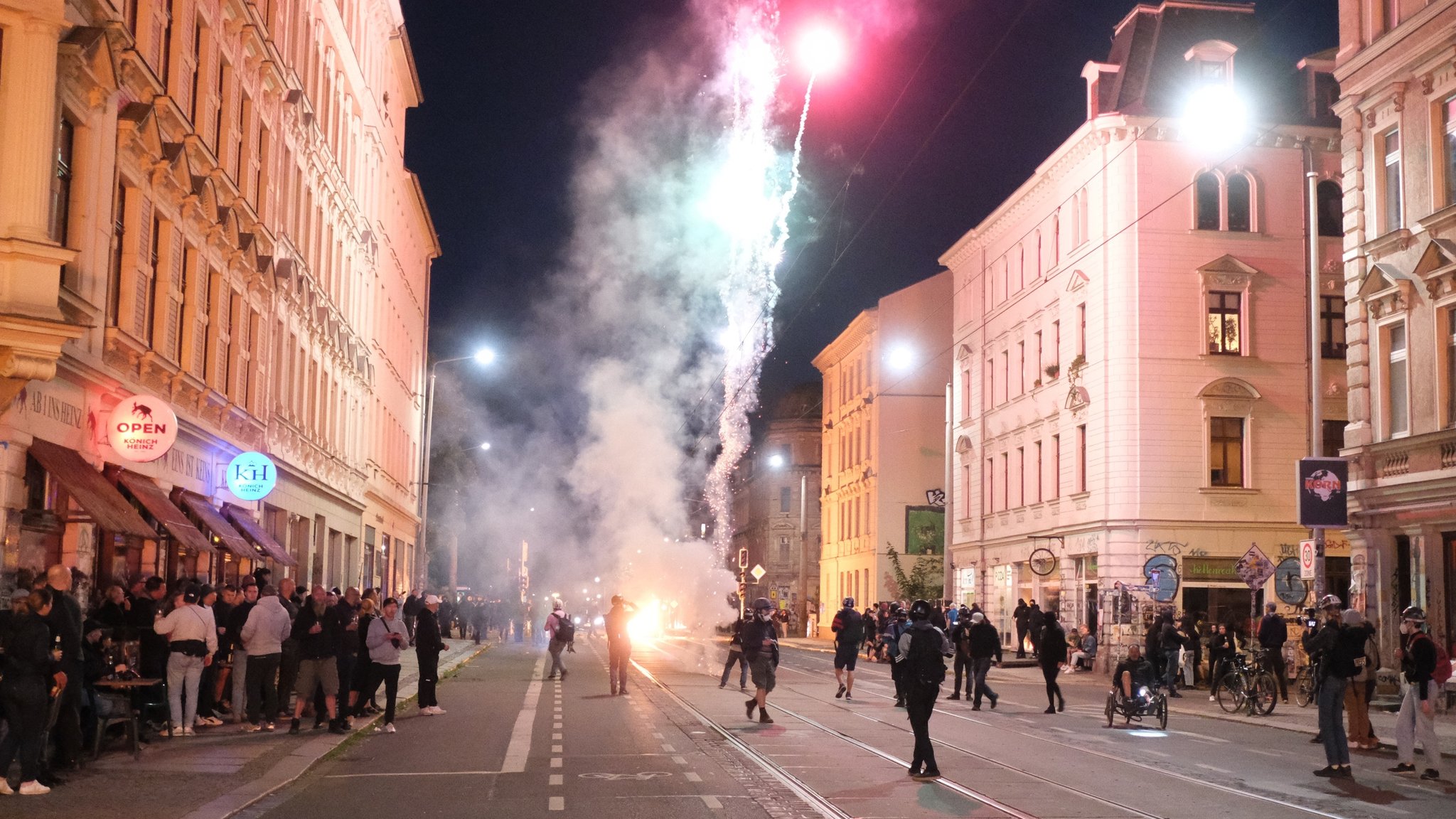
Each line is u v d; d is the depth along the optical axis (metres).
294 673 20.42
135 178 19.22
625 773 15.12
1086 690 32.09
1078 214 43.53
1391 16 27.56
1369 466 27.62
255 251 26.53
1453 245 25.17
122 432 17.83
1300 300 40.62
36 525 16.23
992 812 12.41
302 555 34.59
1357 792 14.34
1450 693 24.09
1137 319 40.12
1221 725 22.97
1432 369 25.86
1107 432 40.53
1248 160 40.78
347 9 38.88
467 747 17.70
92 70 16.70
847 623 27.23
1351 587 28.17
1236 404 40.09
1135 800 13.32
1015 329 50.59
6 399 14.56
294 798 13.04
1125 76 42.34
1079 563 43.28
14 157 14.50
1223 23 42.91
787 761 16.38
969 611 38.06
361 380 43.75
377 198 47.09
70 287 16.75
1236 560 39.66
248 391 27.12
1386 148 28.05
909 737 19.45
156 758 15.04
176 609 17.34
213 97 23.33
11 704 12.21
